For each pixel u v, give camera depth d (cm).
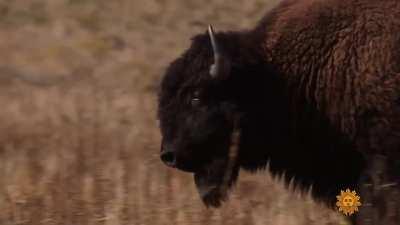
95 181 2833
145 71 5300
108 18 7038
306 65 2338
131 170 2962
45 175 2927
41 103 4312
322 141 2375
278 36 2375
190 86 2373
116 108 4122
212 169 2430
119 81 5091
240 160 2469
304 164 2444
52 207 2620
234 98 2377
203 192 2458
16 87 5000
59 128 3684
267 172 2850
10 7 7306
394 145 2238
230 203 2677
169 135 2409
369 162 2289
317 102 2338
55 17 7088
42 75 5369
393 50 2225
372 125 2258
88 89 4819
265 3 7156
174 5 7256
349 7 2303
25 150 3316
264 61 2380
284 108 2392
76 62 5756
